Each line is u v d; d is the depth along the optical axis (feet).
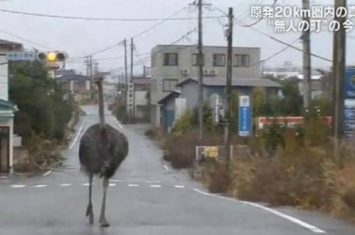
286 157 104.63
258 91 282.15
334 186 75.56
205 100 317.42
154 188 142.51
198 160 225.15
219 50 436.76
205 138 258.98
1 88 249.14
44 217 66.23
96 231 55.98
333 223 62.80
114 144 58.75
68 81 502.79
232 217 66.69
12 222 62.28
